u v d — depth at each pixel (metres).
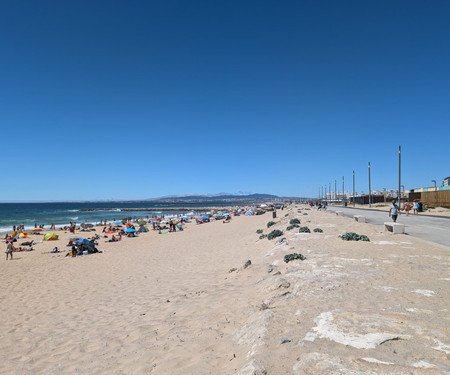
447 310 5.00
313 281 7.18
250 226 37.09
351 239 14.05
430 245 12.46
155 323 6.79
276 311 5.48
